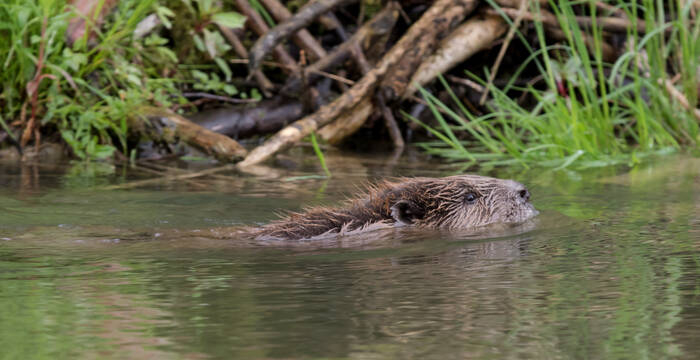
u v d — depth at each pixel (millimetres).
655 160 15148
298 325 5934
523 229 9797
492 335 5727
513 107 18906
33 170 14297
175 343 5551
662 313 6207
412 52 17375
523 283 7125
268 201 11711
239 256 8375
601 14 19281
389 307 6391
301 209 11156
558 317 6121
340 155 16359
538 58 19734
